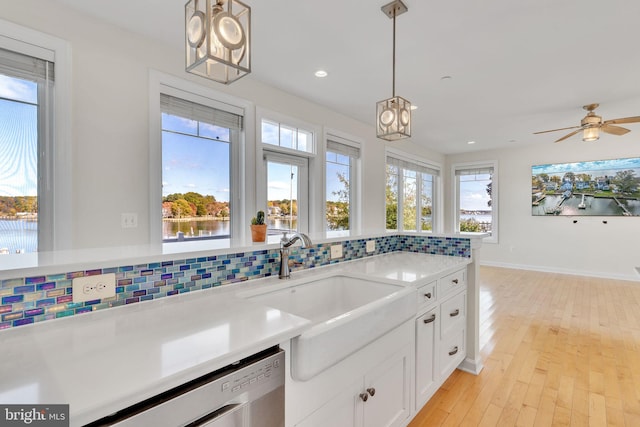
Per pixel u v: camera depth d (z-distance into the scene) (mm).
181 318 1041
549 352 2729
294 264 1809
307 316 1685
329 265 2049
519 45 2514
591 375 2357
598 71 2947
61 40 2104
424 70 2979
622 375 2354
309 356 971
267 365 894
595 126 3709
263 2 2029
